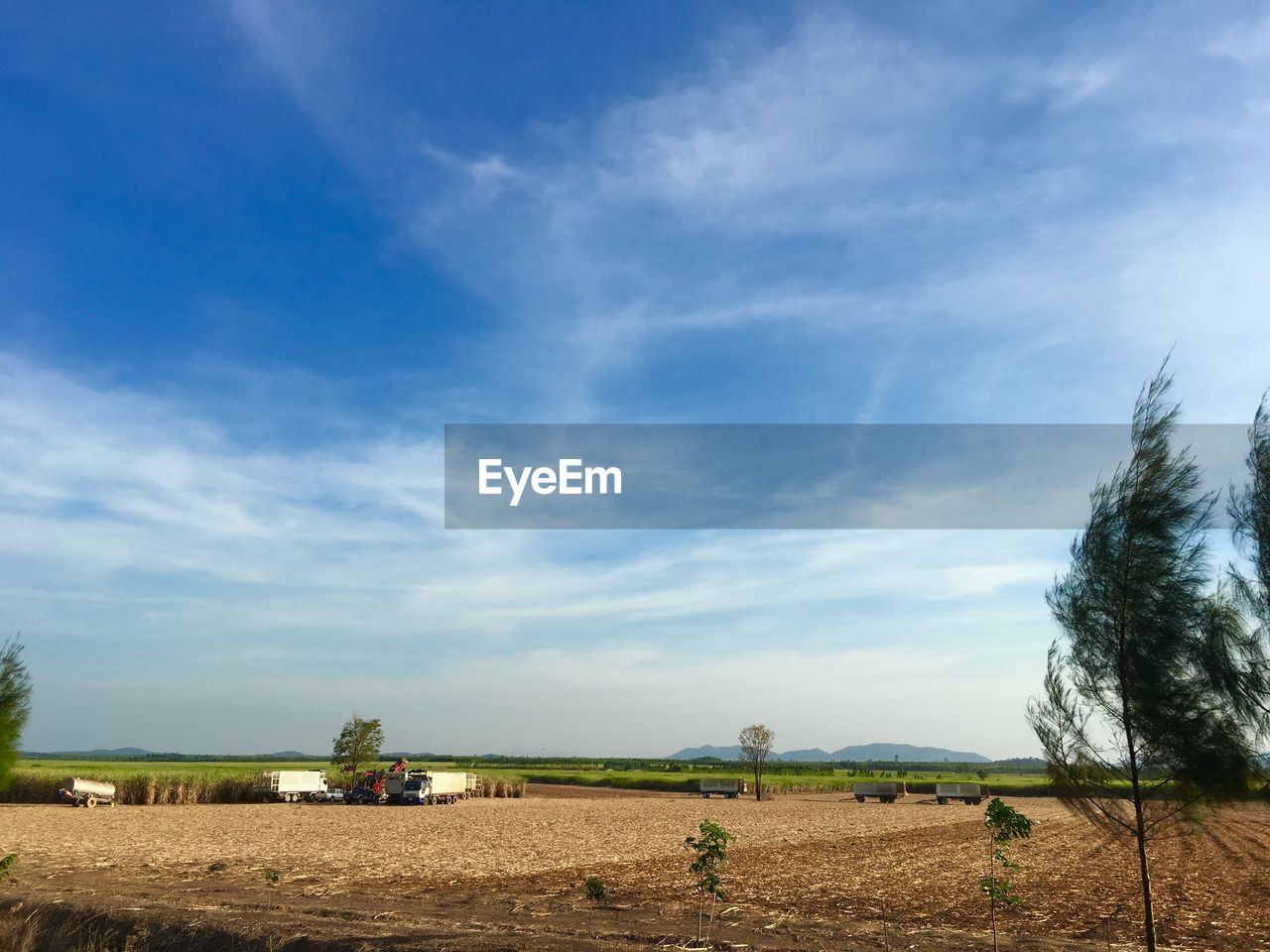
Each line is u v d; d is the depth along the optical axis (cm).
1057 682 1645
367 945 1745
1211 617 1535
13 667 4297
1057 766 1620
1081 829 5719
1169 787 1530
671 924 2081
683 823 6047
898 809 8638
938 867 3569
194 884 2608
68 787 6562
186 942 1894
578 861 3572
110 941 1956
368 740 8838
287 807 7162
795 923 2138
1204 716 1491
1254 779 1476
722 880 3091
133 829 4603
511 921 2070
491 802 8962
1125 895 2759
